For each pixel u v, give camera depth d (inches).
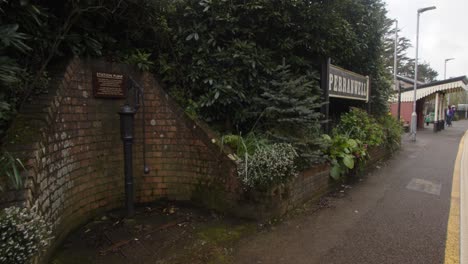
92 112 140.1
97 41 140.0
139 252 112.8
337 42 217.8
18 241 72.5
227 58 167.9
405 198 181.8
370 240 124.6
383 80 355.6
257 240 123.9
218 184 151.3
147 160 163.0
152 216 146.3
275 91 172.7
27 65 118.3
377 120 352.5
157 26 165.5
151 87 162.6
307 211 156.9
